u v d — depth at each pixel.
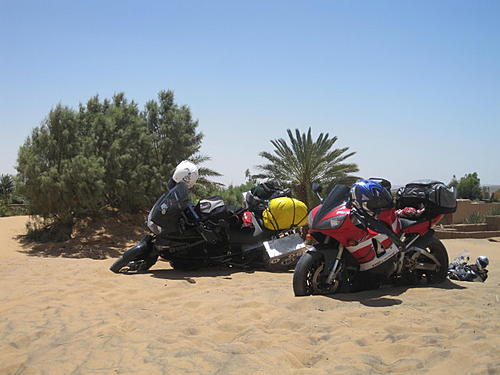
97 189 18.19
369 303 5.32
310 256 5.77
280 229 8.15
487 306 5.16
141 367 3.53
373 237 5.73
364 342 3.96
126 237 19.25
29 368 3.62
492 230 24.62
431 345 3.82
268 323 4.61
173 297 5.97
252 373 3.37
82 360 3.71
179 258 8.16
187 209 7.90
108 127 19.56
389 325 4.35
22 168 18.17
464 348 3.60
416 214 6.60
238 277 7.41
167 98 22.31
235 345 3.93
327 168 21.44
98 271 7.73
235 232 8.13
